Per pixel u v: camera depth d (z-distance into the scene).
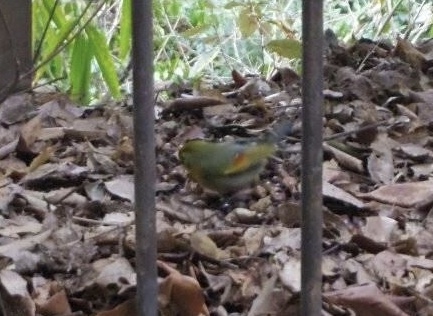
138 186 2.47
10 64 5.40
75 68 6.43
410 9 8.83
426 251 3.83
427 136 5.18
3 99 3.35
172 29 9.35
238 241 3.88
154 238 2.51
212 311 3.40
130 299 3.32
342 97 5.75
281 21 7.83
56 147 5.06
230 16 9.80
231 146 4.21
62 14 6.08
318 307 2.50
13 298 3.31
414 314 3.40
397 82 5.93
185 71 8.59
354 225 4.11
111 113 5.67
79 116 5.63
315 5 2.34
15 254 3.62
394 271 3.64
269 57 8.91
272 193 4.44
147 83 2.40
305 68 2.38
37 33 6.38
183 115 5.74
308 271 2.48
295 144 5.09
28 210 4.21
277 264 3.59
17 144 4.95
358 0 10.46
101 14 8.91
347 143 5.07
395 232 4.00
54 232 3.88
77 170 4.66
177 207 4.23
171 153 5.06
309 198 2.44
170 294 3.26
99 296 3.44
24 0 5.44
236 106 5.89
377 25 8.77
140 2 2.35
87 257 3.69
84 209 4.23
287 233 3.89
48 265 3.62
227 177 4.17
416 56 6.41
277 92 6.24
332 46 6.67
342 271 3.63
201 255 3.69
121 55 6.67
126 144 5.04
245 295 3.46
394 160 4.90
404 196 4.32
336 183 4.51
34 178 4.60
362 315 3.31
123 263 3.55
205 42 8.32
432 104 5.59
